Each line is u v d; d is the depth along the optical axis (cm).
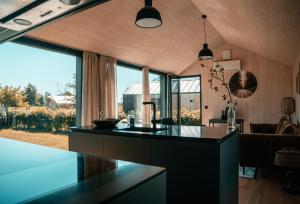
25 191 73
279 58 614
